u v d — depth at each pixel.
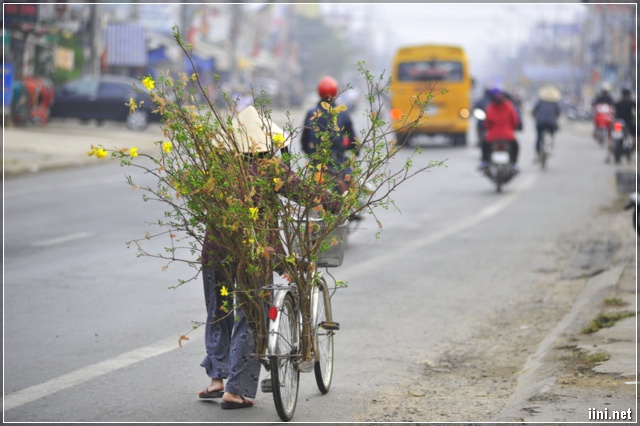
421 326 13.18
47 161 36.09
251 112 8.73
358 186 8.96
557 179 34.16
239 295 8.85
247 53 130.12
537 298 15.05
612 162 41.84
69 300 14.16
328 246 8.89
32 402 9.51
